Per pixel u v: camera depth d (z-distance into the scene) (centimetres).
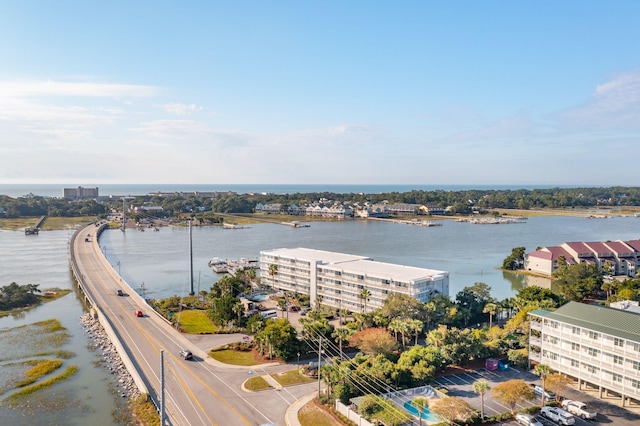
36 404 8881
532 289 14538
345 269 15825
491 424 7831
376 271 15312
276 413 8138
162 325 13412
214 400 8631
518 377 9819
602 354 8700
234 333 12744
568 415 7738
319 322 11775
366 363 9250
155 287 19800
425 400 7950
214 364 10438
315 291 16950
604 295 17562
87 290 17475
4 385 9762
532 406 8381
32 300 17075
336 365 9162
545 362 9725
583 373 9019
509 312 14488
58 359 11188
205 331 12912
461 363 10538
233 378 9669
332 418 7956
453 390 9162
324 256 18350
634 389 8200
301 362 10588
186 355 10725
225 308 13125
